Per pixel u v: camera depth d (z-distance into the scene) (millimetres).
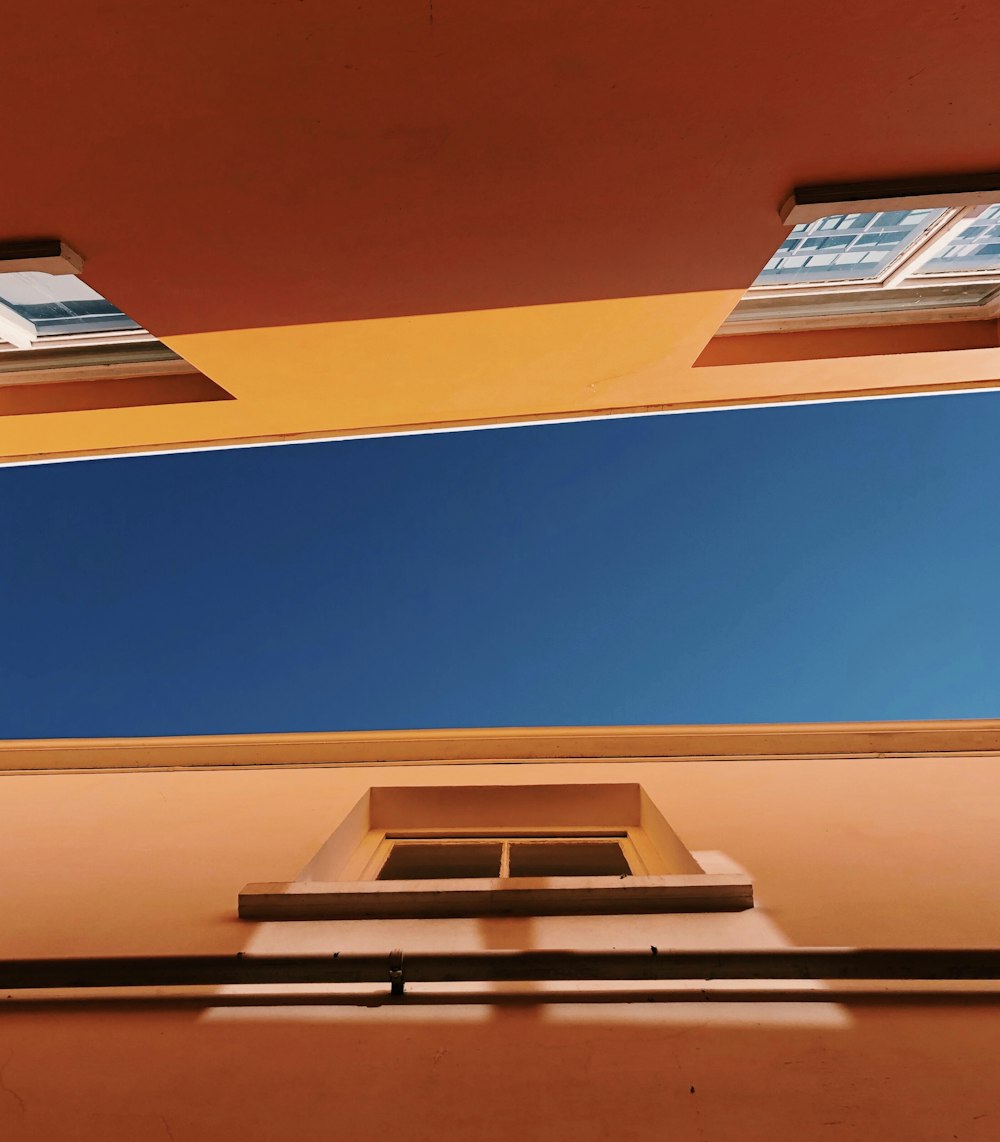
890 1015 2227
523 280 3773
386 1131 1865
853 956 2400
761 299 5047
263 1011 2340
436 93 2713
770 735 5426
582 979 2414
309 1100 1967
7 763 5734
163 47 2480
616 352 4562
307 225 3305
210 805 4664
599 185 3170
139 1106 1962
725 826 3881
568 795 4777
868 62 2672
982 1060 2037
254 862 3617
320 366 4551
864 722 5461
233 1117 1920
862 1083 1963
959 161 3117
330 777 5211
